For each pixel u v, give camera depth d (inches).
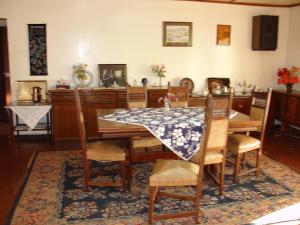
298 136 218.4
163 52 216.7
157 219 100.1
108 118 131.9
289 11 234.8
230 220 104.0
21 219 103.2
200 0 215.3
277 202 116.9
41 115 185.6
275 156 172.6
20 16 195.3
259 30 221.0
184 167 104.1
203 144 100.8
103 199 118.5
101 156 121.1
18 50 198.7
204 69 225.9
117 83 210.2
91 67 208.2
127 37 209.8
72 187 129.0
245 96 213.2
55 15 198.5
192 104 177.6
